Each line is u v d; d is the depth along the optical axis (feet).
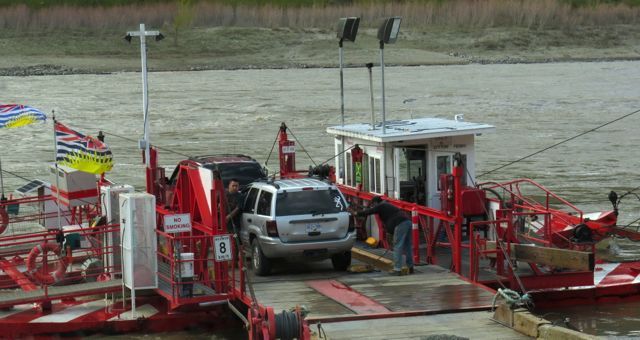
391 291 79.46
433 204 94.27
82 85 409.49
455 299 76.28
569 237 91.91
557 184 159.53
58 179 100.17
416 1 650.43
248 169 102.27
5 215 103.71
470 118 270.05
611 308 87.25
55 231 90.22
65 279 86.17
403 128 97.86
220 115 282.15
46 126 254.06
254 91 371.35
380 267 90.12
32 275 85.92
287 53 576.61
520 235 89.81
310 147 205.77
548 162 185.57
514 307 70.23
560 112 284.82
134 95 358.64
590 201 142.82
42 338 78.74
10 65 514.27
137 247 79.71
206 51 575.38
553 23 648.79
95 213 102.42
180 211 91.04
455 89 374.22
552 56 605.31
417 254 89.92
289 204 85.61
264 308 70.13
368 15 637.71
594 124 251.19
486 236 90.68
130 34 98.17
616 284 89.35
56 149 96.73
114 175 168.14
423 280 83.20
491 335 67.72
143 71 98.99
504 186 108.78
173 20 609.42
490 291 78.69
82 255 96.07
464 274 86.07
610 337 78.89
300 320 65.41
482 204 88.33
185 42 586.86
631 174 169.07
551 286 84.58
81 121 269.44
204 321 80.94
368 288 80.84
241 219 90.58
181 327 80.38
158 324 80.38
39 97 350.23
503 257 83.76
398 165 94.48
